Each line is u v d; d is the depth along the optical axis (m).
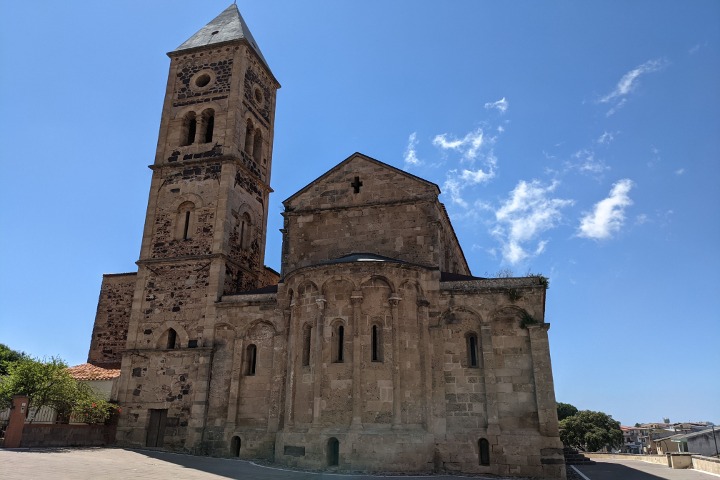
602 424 93.38
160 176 39.56
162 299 35.88
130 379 34.41
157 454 29.03
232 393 31.73
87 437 31.53
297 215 34.50
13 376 30.66
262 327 32.94
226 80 41.03
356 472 24.53
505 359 27.80
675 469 34.38
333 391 26.27
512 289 28.69
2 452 23.91
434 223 32.03
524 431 26.44
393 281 27.91
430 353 28.20
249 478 20.73
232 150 38.78
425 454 25.81
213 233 36.56
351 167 34.59
